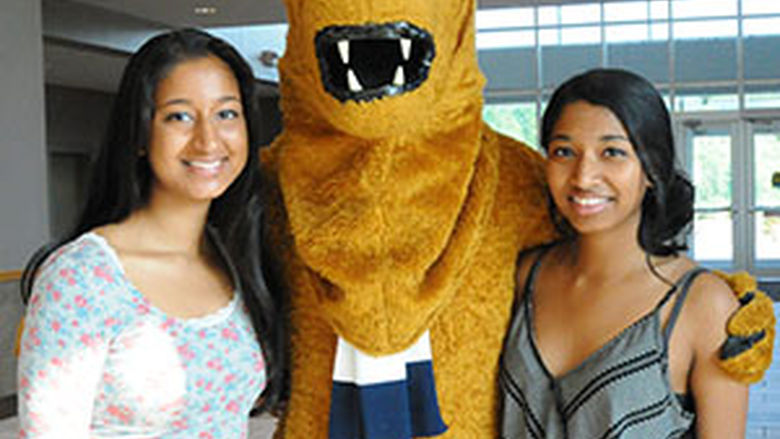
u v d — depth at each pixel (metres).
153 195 1.60
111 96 13.46
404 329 1.62
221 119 1.55
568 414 1.62
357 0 1.46
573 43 13.69
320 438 1.75
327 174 1.68
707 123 11.93
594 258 1.68
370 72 1.52
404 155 1.63
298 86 1.72
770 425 4.79
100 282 1.46
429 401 1.69
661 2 13.19
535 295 1.76
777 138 11.65
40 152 6.23
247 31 12.94
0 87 5.91
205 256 1.71
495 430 1.77
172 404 1.51
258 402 1.82
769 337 1.59
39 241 6.20
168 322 1.52
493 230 1.78
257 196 1.73
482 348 1.74
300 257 1.72
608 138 1.58
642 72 13.38
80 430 1.43
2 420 5.03
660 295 1.61
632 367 1.57
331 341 1.75
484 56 14.09
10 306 5.61
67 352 1.41
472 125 1.74
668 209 1.66
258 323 1.70
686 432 1.64
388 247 1.62
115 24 9.17
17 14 6.04
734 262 11.91
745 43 12.89
